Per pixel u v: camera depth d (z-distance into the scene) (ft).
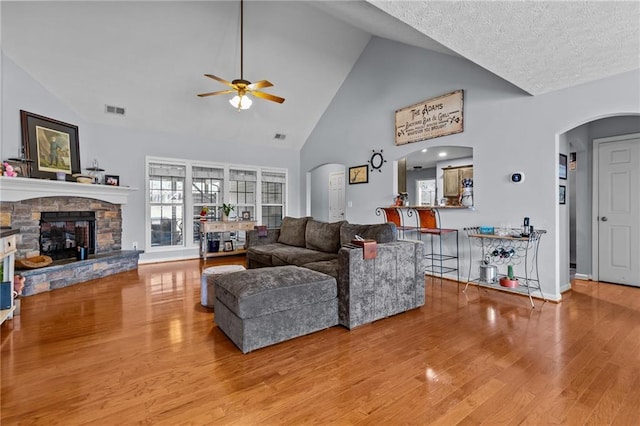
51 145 14.70
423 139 15.24
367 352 7.28
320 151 22.58
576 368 6.48
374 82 18.10
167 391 5.75
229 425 4.86
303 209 24.64
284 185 24.53
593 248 14.15
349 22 14.71
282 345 7.66
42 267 12.46
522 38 7.38
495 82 12.53
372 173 18.26
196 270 16.49
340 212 28.02
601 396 5.53
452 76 14.06
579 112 10.34
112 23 13.24
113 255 15.60
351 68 19.65
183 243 20.22
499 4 6.05
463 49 7.92
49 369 6.49
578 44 7.63
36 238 13.35
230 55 16.31
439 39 7.45
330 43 17.61
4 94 12.85
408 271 9.93
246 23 15.07
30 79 13.83
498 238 11.48
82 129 16.44
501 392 5.67
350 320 8.54
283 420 4.98
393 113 16.92
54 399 5.49
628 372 6.31
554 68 9.07
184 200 20.16
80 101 15.80
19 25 12.23
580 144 14.03
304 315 8.13
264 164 23.40
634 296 11.64
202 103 18.44
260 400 5.49
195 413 5.14
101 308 10.34
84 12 12.53
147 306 10.55
